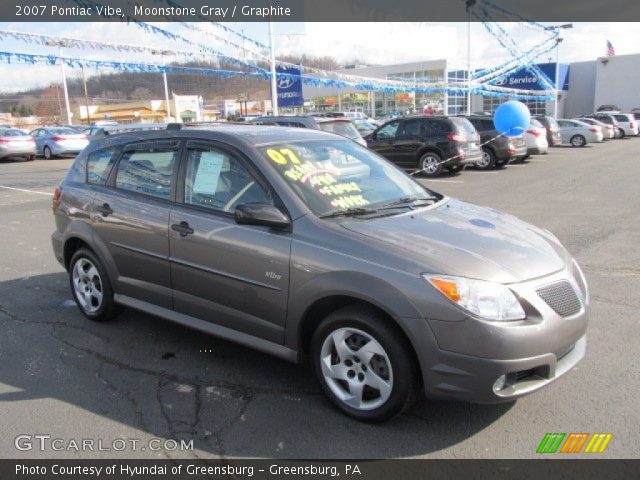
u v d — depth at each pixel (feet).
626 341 14.40
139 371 13.21
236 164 12.75
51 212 36.09
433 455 9.87
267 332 11.89
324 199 12.17
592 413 11.09
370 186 13.48
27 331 15.78
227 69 59.82
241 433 10.62
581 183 45.80
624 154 74.38
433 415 11.10
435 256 10.21
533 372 10.15
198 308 13.16
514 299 9.80
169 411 11.43
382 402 10.44
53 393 12.22
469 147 51.83
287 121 42.80
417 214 12.41
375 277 10.12
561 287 10.57
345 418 11.04
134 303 14.85
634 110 156.04
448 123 50.72
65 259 16.92
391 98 157.79
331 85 76.84
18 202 40.57
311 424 10.86
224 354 14.08
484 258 10.36
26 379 12.88
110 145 15.94
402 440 10.31
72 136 82.02
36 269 22.29
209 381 12.67
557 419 10.91
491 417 11.02
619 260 21.97
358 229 11.12
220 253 12.28
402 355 10.07
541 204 35.81
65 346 14.69
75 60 48.67
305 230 11.27
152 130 15.17
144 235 13.96
